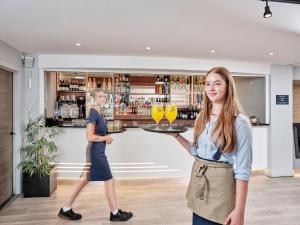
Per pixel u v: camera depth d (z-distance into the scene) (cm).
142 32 304
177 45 366
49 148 385
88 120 292
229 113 122
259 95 541
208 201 124
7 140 376
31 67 423
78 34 312
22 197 383
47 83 478
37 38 329
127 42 350
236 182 119
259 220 308
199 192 126
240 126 119
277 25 278
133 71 470
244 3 222
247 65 494
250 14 247
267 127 515
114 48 385
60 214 309
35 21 266
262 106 532
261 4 223
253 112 562
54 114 549
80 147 438
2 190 357
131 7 231
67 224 294
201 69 469
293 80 554
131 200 373
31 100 424
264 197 390
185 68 463
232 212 118
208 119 133
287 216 321
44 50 397
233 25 279
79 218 308
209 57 448
